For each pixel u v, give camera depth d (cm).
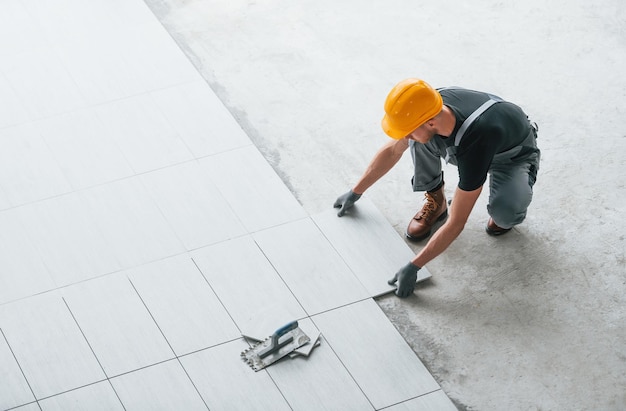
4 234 355
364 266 349
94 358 315
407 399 307
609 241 363
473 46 457
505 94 430
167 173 383
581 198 381
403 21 471
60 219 362
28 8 463
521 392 311
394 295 340
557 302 340
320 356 318
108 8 466
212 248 354
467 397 309
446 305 338
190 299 335
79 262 346
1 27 450
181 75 431
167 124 405
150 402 303
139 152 392
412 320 332
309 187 382
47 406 300
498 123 307
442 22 472
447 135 308
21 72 427
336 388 309
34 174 380
